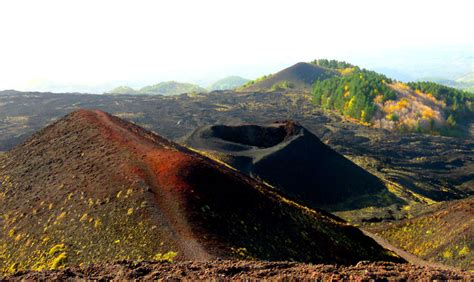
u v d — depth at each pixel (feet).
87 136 203.82
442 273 68.39
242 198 149.48
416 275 66.33
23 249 128.67
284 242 137.80
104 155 175.22
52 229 132.16
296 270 72.84
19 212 154.10
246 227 131.95
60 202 147.64
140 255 103.65
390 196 370.73
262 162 350.64
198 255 99.81
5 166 209.97
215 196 140.87
